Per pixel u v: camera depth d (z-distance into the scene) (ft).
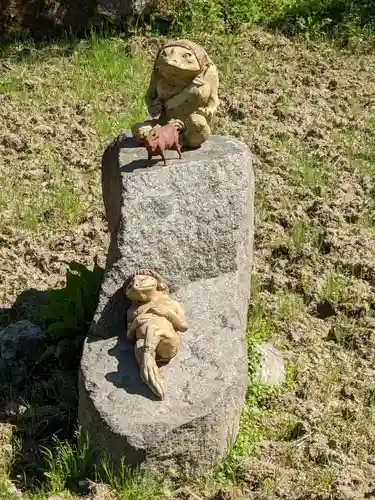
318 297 8.12
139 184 6.75
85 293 7.22
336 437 6.56
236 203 6.91
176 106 7.05
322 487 6.11
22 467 6.27
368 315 7.95
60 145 10.33
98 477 6.04
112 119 10.86
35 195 9.48
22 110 10.92
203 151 7.12
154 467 5.95
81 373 6.31
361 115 11.18
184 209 6.79
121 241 6.65
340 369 7.32
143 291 6.42
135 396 6.10
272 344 7.54
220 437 6.14
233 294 6.81
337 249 8.68
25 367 7.11
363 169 10.10
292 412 6.81
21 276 8.23
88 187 9.69
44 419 6.64
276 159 10.14
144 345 6.20
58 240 8.79
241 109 11.08
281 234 8.95
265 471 6.18
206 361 6.34
